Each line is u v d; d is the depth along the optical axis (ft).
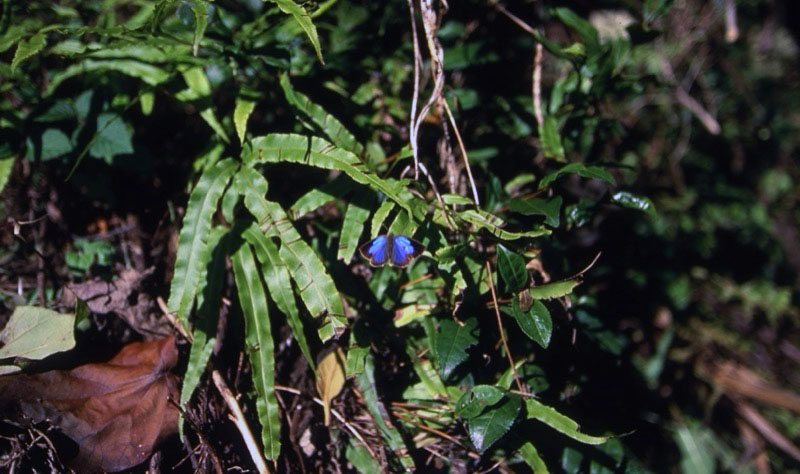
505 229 2.64
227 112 2.85
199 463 2.44
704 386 3.31
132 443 2.43
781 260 3.59
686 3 3.53
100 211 2.80
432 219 2.55
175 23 2.72
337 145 2.60
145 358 2.53
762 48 3.77
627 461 2.61
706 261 3.51
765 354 3.44
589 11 3.00
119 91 2.76
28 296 2.66
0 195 2.72
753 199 3.61
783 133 3.76
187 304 2.47
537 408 2.52
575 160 2.94
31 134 2.68
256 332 2.51
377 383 2.62
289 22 2.72
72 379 2.46
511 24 2.93
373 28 2.86
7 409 2.38
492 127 2.89
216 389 2.55
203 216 2.52
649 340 3.28
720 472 3.18
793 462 3.24
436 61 2.58
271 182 2.75
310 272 2.48
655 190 3.49
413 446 2.60
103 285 2.63
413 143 2.56
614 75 2.80
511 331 2.62
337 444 2.59
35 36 2.53
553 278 2.68
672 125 3.54
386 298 2.64
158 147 2.90
